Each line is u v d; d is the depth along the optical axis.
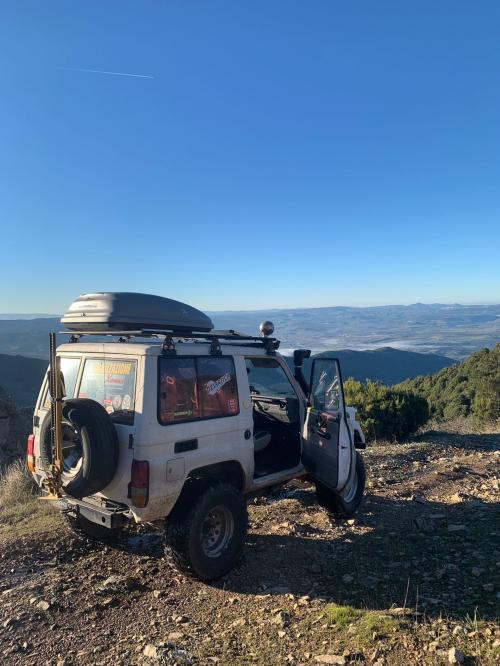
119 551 5.40
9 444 10.42
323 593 4.28
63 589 4.50
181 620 3.98
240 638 3.65
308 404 6.14
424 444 12.01
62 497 4.77
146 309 4.95
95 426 4.20
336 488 5.46
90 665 3.40
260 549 5.36
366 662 3.15
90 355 4.95
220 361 5.10
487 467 8.92
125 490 4.32
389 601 3.99
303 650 3.40
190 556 4.42
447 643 3.24
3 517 6.55
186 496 4.59
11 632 3.82
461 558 4.71
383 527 5.88
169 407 4.50
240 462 5.12
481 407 21.20
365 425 14.25
